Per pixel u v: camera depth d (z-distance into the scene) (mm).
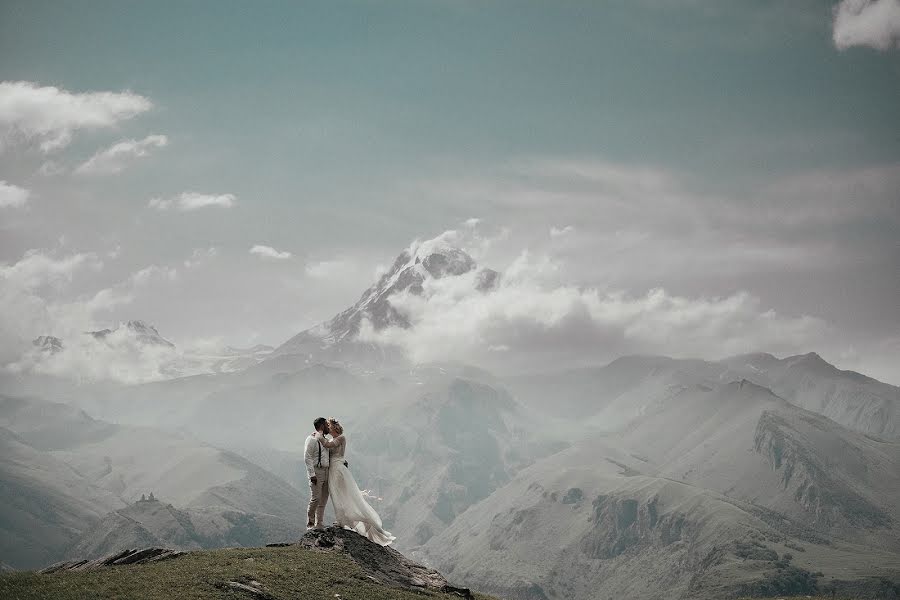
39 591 40750
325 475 52938
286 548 51562
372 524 53438
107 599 40094
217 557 48688
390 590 47031
